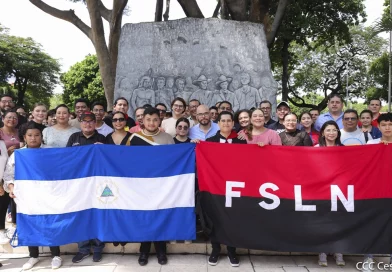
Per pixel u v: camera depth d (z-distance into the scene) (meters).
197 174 4.75
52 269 4.55
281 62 23.45
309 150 4.62
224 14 12.39
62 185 4.69
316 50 28.50
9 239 5.02
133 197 4.71
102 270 4.48
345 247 4.46
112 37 11.20
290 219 4.57
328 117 6.44
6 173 4.75
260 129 5.21
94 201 4.75
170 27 9.77
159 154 4.75
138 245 5.00
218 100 9.68
